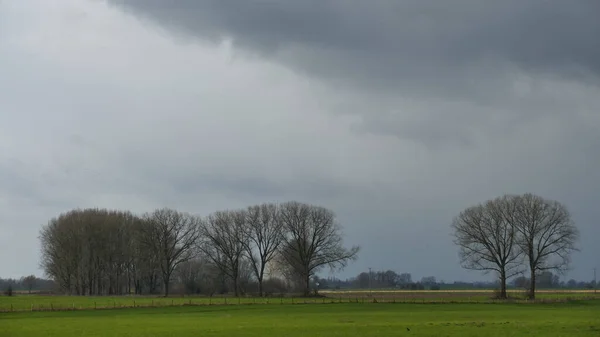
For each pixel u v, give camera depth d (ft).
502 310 313.73
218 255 535.19
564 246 435.53
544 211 435.94
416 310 315.17
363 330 195.72
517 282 518.37
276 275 581.53
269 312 302.86
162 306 343.67
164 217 536.01
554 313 286.87
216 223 530.27
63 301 399.24
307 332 190.70
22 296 478.18
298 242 507.30
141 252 555.69
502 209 443.73
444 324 216.95
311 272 510.17
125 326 218.79
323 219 512.63
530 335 179.32
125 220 574.56
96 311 310.04
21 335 188.65
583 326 206.49
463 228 451.94
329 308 332.80
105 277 601.62
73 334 190.80
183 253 548.31
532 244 437.99
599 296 479.82
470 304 368.07
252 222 525.75
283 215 518.37
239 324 225.35
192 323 231.71
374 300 384.06
